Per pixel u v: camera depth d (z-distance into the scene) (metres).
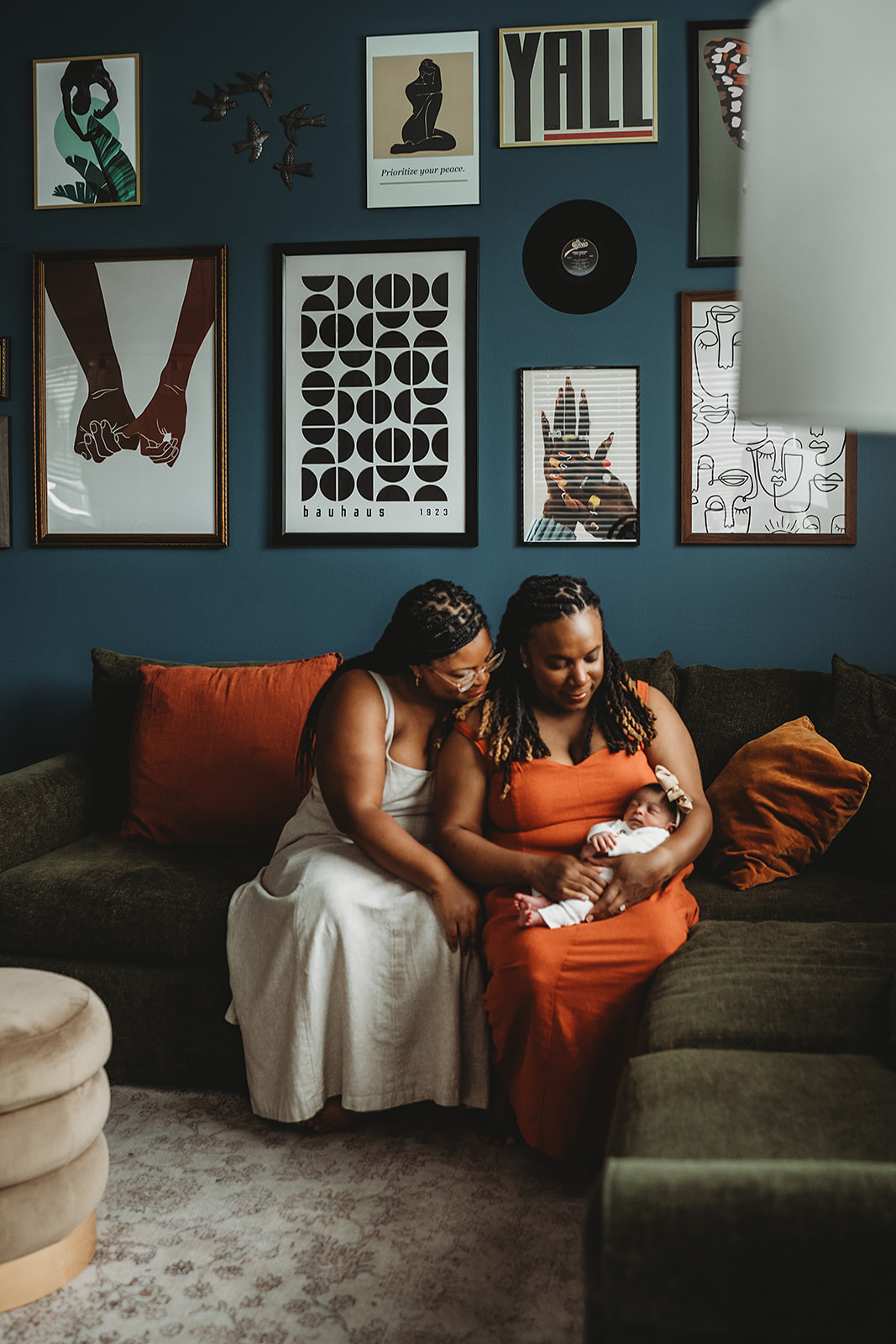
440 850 1.84
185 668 2.49
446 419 2.71
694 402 2.64
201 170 2.76
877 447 2.60
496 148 2.67
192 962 1.95
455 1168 1.73
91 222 2.81
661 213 2.63
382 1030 1.76
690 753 1.96
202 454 2.80
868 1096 1.17
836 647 2.64
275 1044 1.81
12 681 2.90
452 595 1.89
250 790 2.30
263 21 2.72
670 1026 1.39
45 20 2.79
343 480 2.75
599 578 2.70
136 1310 1.39
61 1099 1.40
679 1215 0.83
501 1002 1.67
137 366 2.80
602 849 1.72
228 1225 1.57
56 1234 1.40
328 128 2.72
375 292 2.72
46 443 2.84
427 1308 1.38
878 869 2.07
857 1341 0.81
